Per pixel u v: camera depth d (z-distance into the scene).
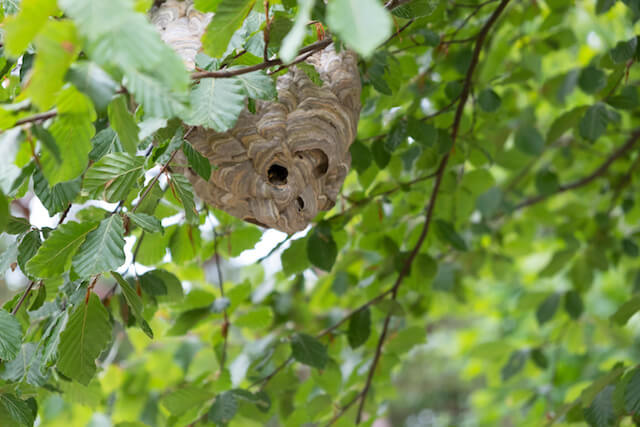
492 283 5.96
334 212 3.32
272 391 3.22
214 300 3.18
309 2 2.59
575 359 4.80
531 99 4.20
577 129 3.24
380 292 3.40
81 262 2.79
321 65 2.95
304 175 2.91
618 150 3.56
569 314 3.48
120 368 3.43
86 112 2.68
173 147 2.84
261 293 3.44
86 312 2.82
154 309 3.08
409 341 3.25
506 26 3.47
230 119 2.76
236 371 3.29
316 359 3.12
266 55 2.77
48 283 2.97
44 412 3.37
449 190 3.30
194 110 2.76
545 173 3.60
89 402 3.11
